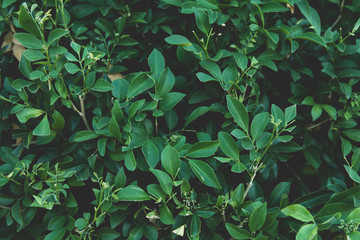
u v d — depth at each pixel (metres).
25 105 1.73
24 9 1.46
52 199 1.64
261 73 2.01
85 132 1.72
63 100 1.74
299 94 2.03
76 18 2.03
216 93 1.91
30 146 1.97
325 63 1.91
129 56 2.06
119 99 1.74
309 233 1.42
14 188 1.77
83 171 1.79
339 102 2.05
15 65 2.08
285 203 1.72
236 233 1.59
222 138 1.67
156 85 1.75
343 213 1.58
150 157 1.67
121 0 2.04
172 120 1.88
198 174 1.59
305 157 2.07
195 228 1.62
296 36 1.83
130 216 1.80
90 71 1.88
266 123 1.64
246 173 1.87
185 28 2.02
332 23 2.22
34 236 1.83
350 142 2.09
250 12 1.84
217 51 1.93
